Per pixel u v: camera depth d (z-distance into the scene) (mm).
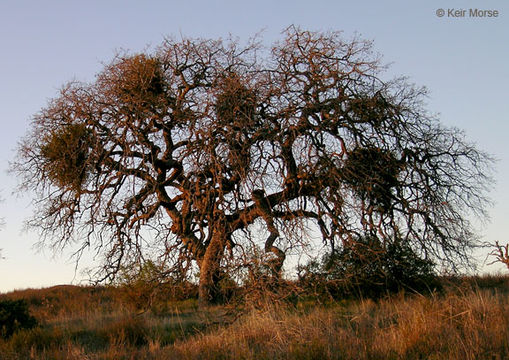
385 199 18562
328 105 18062
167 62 19391
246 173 16328
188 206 18859
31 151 19297
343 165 17406
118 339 11141
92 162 18547
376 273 16297
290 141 17438
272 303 12344
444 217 18016
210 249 17641
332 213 17141
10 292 28266
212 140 16594
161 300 18500
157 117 18719
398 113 18453
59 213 19578
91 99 18688
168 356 8742
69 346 10000
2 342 11375
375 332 8359
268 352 7910
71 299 22906
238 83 17672
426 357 6871
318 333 8359
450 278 15547
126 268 18516
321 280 14555
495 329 7453
